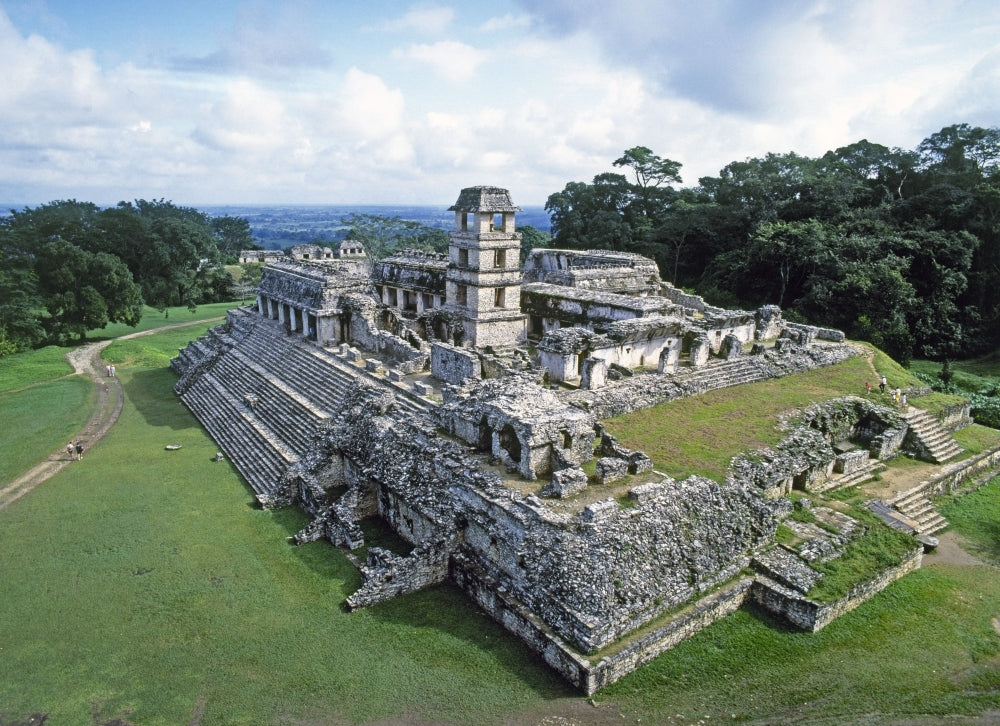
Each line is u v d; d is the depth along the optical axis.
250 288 96.06
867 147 71.25
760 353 34.94
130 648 16.61
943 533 23.39
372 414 25.53
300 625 17.47
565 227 84.12
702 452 23.39
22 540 21.88
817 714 14.57
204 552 21.08
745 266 61.50
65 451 30.45
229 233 154.62
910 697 15.16
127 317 61.94
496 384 22.12
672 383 29.23
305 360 35.97
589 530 16.64
